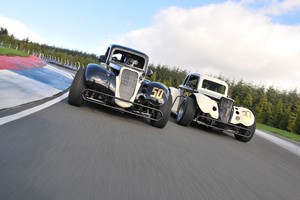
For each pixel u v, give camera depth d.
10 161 2.52
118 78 6.09
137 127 5.68
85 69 6.14
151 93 6.13
